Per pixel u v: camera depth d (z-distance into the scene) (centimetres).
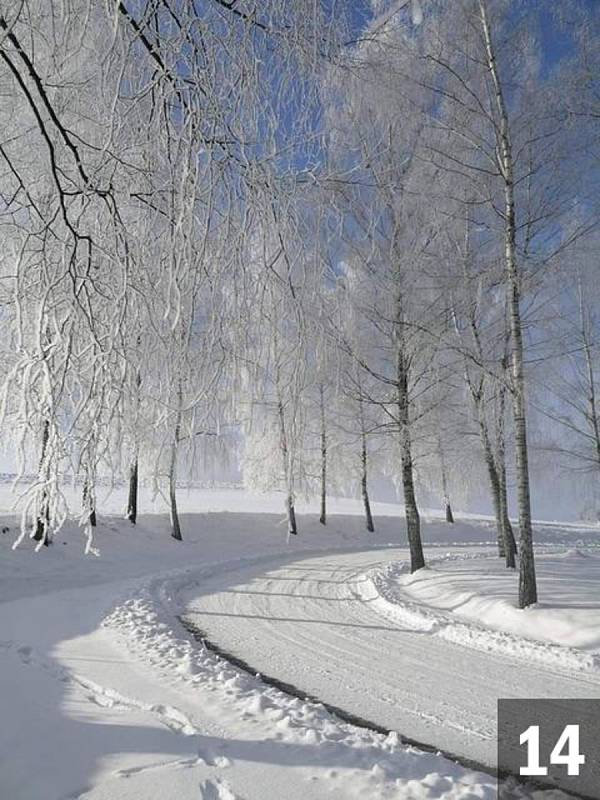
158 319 308
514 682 683
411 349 1384
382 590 1277
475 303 1236
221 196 313
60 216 299
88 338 291
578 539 3173
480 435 1506
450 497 3419
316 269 351
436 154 973
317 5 321
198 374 323
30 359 261
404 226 972
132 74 294
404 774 402
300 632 946
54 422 268
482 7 958
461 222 1156
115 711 517
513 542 1380
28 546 1698
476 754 489
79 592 1276
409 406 1499
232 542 2489
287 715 514
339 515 3303
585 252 1048
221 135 299
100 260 299
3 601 1152
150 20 285
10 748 417
